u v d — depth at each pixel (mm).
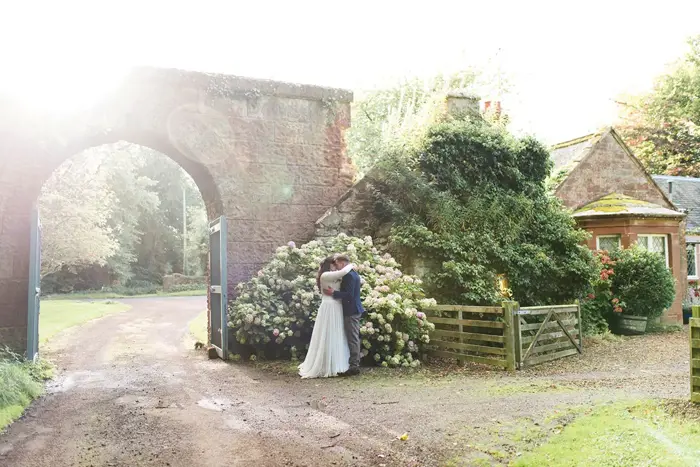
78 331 15125
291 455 4840
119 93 10156
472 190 12148
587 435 4938
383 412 6199
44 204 18203
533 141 13133
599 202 16375
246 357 10305
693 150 32500
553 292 12523
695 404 5758
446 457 4664
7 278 9172
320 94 11664
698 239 19109
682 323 16938
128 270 40500
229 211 10898
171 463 4703
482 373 8859
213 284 11047
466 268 11047
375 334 9422
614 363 9836
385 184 11734
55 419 6113
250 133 11164
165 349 11766
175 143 10562
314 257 10320
